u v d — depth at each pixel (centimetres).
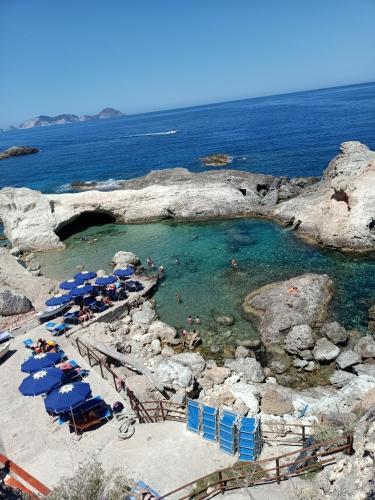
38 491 1375
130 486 1382
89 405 1920
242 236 4684
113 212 5744
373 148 7981
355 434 1191
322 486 1131
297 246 4191
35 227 5138
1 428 1906
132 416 1844
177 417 1830
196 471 1502
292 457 1505
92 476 1311
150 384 2262
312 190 5103
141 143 14662
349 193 3891
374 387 1892
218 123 19138
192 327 3019
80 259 4678
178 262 4200
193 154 10462
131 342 2825
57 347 2598
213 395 2220
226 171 6412
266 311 2983
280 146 9669
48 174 10125
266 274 3666
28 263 4681
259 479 1328
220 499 1306
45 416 1955
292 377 2409
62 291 3631
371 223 3797
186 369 2292
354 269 3531
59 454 1702
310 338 2564
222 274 3794
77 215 5591
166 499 1386
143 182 6756
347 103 19788
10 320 3081
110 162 10894
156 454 1611
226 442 1577
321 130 11188
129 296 3409
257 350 2702
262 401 2134
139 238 5122
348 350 2522
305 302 2941
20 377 2319
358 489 894
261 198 5588
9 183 9469
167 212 5644
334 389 2244
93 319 3022
